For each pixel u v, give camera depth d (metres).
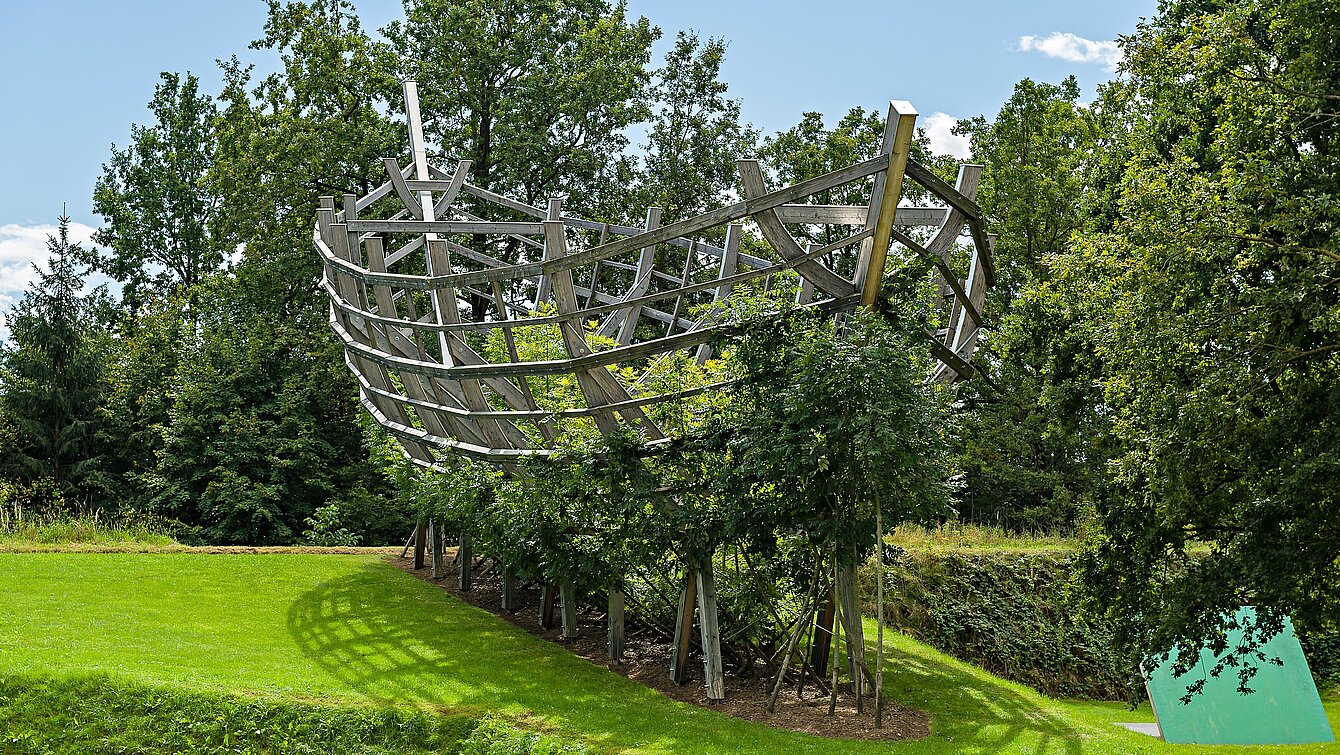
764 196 10.98
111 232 42.94
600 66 31.05
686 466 12.34
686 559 12.39
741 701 12.06
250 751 10.13
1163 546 13.33
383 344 16.97
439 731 10.52
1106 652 17.86
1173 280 12.42
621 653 13.66
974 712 12.20
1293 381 12.47
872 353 10.54
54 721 10.43
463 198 31.59
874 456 10.33
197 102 43.94
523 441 14.28
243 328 30.91
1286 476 11.58
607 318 19.80
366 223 19.34
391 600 16.30
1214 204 12.29
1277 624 12.63
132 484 31.91
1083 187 30.14
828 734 10.91
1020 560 19.36
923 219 12.98
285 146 29.20
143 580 16.48
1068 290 18.44
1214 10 19.33
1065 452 31.00
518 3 32.28
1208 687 14.32
